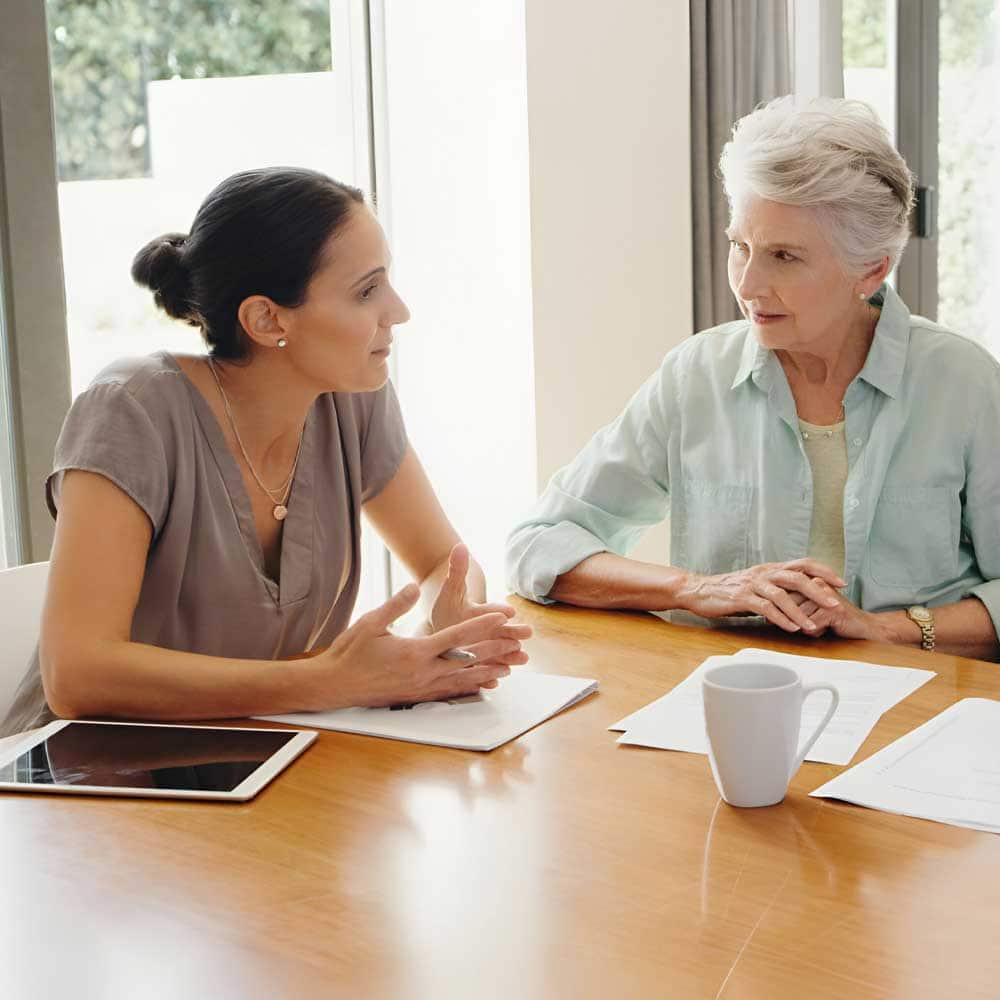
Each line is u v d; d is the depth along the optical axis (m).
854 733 1.23
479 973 0.82
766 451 1.83
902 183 1.65
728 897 0.92
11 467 2.69
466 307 3.31
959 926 0.87
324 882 0.95
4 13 2.57
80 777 1.14
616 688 1.40
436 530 1.84
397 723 1.28
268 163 3.26
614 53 3.19
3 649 1.69
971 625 1.66
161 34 3.01
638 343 3.33
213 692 1.31
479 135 3.21
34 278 2.66
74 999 0.80
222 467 1.58
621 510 1.95
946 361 1.78
